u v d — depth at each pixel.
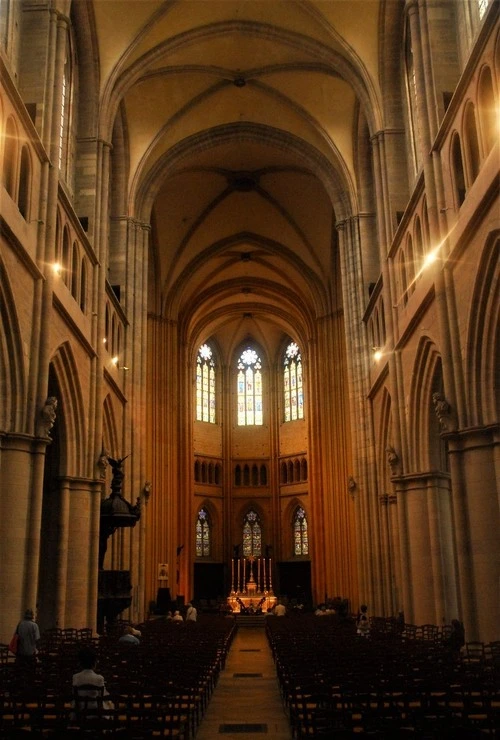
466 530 16.80
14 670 10.64
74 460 22.31
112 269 32.50
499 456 16.28
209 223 45.16
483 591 16.17
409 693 8.89
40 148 18.22
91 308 24.69
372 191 33.69
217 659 16.20
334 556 43.09
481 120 16.11
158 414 44.44
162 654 14.12
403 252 24.36
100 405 24.33
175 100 33.19
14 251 16.20
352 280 33.84
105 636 19.78
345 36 27.20
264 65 32.03
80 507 22.36
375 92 27.28
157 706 8.70
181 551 48.97
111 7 25.92
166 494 43.53
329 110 33.22
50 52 19.72
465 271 17.23
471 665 11.52
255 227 46.38
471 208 16.33
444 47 20.19
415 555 22.91
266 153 38.72
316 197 42.22
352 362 33.19
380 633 21.02
